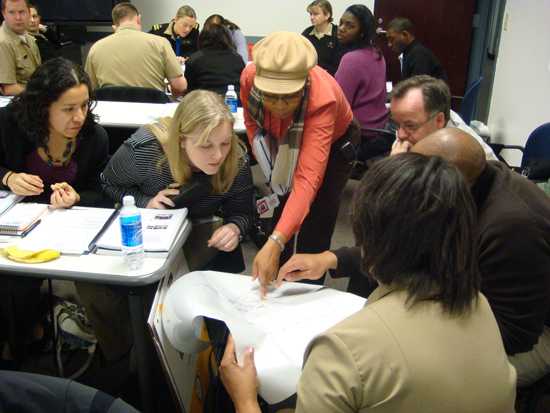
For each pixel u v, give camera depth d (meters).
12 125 1.84
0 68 3.64
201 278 1.42
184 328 1.26
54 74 1.71
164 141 1.71
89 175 2.06
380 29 5.77
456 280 0.81
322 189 2.13
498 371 0.84
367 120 3.28
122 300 1.87
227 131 1.59
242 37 4.87
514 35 4.06
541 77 3.41
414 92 1.76
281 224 1.64
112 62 3.50
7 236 1.53
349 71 3.20
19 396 0.88
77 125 1.78
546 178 2.38
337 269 1.54
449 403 0.78
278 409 1.27
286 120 1.83
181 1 6.20
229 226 1.77
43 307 2.01
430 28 5.68
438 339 0.79
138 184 1.78
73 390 0.87
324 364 0.81
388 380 0.77
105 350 1.96
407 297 0.82
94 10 6.16
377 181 0.83
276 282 1.47
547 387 1.47
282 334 1.25
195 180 1.72
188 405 1.52
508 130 4.06
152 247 1.46
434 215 0.79
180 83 3.76
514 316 1.23
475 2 5.54
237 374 1.15
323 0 4.84
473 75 5.77
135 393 1.94
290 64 1.65
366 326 0.80
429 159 0.84
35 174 1.94
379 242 0.83
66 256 1.46
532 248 1.20
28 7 3.73
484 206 1.27
